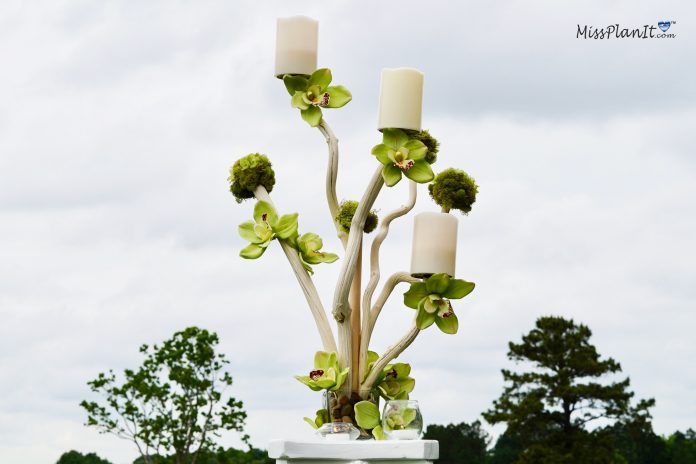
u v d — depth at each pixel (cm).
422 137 374
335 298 349
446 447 2239
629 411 2023
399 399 365
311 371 348
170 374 1314
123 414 1308
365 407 348
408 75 348
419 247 357
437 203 380
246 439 1330
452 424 2258
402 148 347
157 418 1315
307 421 362
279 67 367
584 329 2064
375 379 357
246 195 382
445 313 352
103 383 1306
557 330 2052
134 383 1303
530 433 2020
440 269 355
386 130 350
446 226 357
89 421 1300
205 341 1324
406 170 345
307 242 369
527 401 1991
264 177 376
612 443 1986
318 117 365
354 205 367
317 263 368
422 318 356
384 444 319
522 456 1977
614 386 2019
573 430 2011
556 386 2009
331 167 366
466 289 354
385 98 348
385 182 349
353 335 357
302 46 365
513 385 2055
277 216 366
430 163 379
